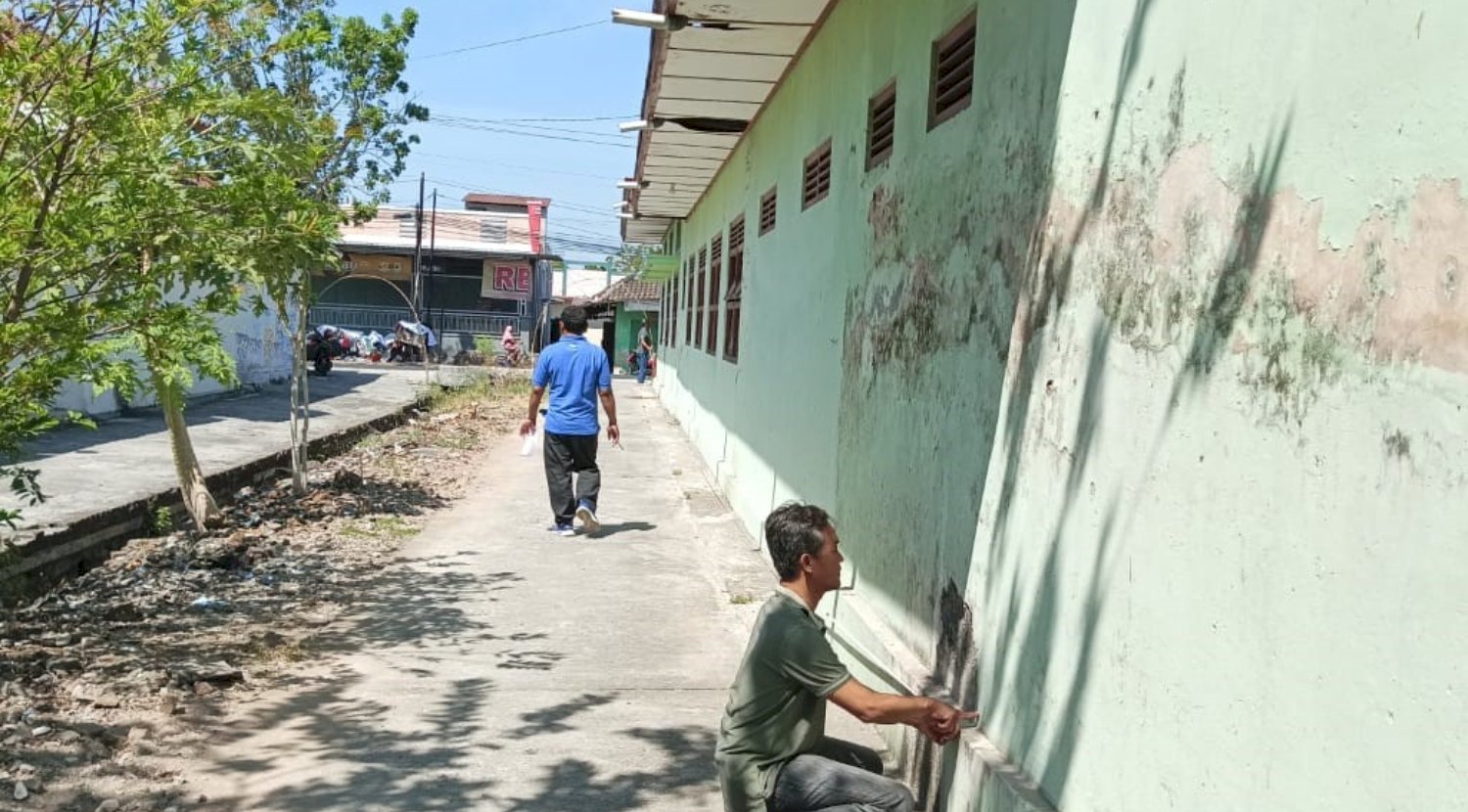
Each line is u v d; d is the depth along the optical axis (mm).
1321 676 2270
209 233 5715
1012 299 4121
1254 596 2512
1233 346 2662
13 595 7230
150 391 6492
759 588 8398
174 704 5461
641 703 5879
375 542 9797
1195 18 2922
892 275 5820
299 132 9023
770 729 3865
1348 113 2291
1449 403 1979
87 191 5516
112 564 8625
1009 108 4230
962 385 4625
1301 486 2375
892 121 6117
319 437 15633
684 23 8398
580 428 10297
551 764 5031
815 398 7840
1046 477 3717
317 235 6113
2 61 5152
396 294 50344
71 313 5461
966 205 4676
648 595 8203
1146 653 2975
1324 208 2352
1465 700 1908
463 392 27688
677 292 24000
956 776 4156
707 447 15734
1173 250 2969
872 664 4812
